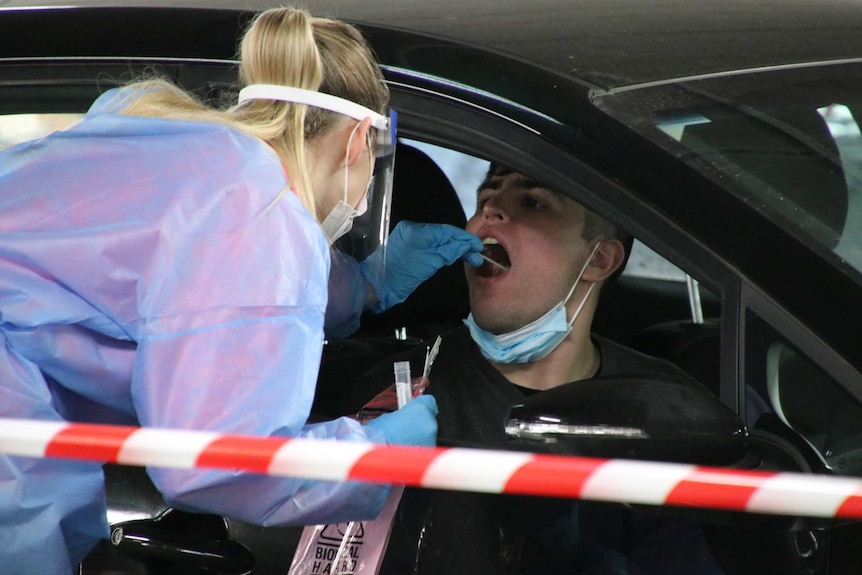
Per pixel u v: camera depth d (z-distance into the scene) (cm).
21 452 623
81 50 841
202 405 667
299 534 793
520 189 898
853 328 686
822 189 743
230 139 726
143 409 679
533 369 923
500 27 828
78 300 704
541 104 755
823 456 687
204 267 679
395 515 786
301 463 604
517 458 595
